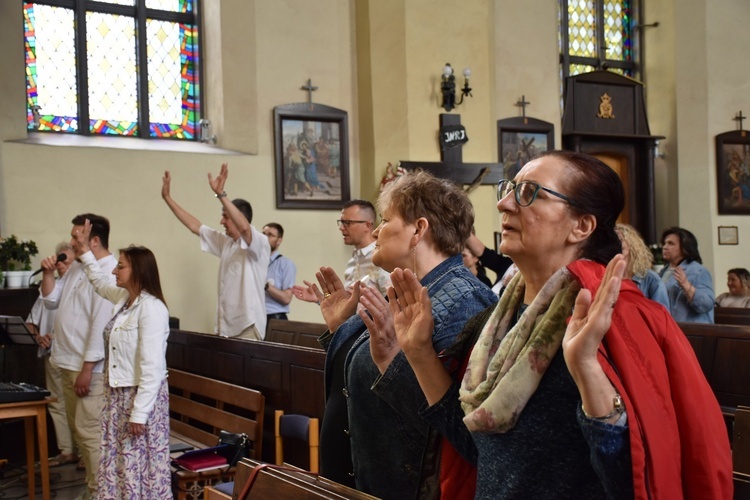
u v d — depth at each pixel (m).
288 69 9.55
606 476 1.34
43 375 7.09
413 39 9.71
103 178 8.48
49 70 8.81
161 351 4.24
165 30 9.44
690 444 1.39
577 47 12.03
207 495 2.82
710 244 11.86
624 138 11.58
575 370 1.33
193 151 8.97
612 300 1.31
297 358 4.59
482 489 1.57
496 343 1.64
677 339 1.46
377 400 2.13
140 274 4.29
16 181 8.11
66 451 6.49
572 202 1.60
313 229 9.53
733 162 12.11
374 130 9.68
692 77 12.00
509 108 10.69
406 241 2.28
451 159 9.73
